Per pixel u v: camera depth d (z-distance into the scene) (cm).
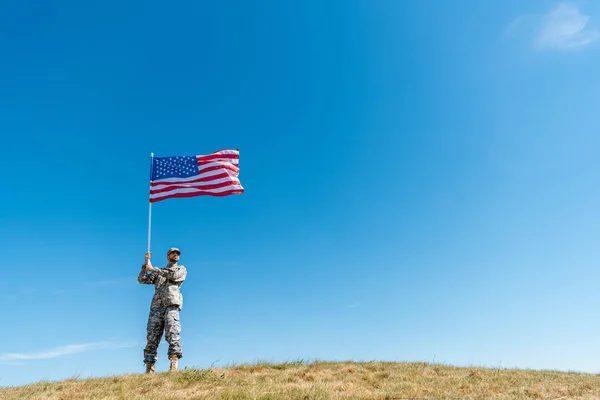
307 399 913
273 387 1010
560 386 1089
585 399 941
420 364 1373
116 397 945
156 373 1164
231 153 1438
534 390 1030
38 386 1078
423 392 1005
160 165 1411
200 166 1412
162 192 1380
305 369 1270
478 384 1106
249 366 1301
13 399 948
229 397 911
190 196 1380
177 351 1237
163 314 1269
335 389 1030
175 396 933
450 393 993
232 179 1405
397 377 1185
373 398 930
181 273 1295
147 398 922
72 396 965
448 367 1340
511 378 1185
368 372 1252
